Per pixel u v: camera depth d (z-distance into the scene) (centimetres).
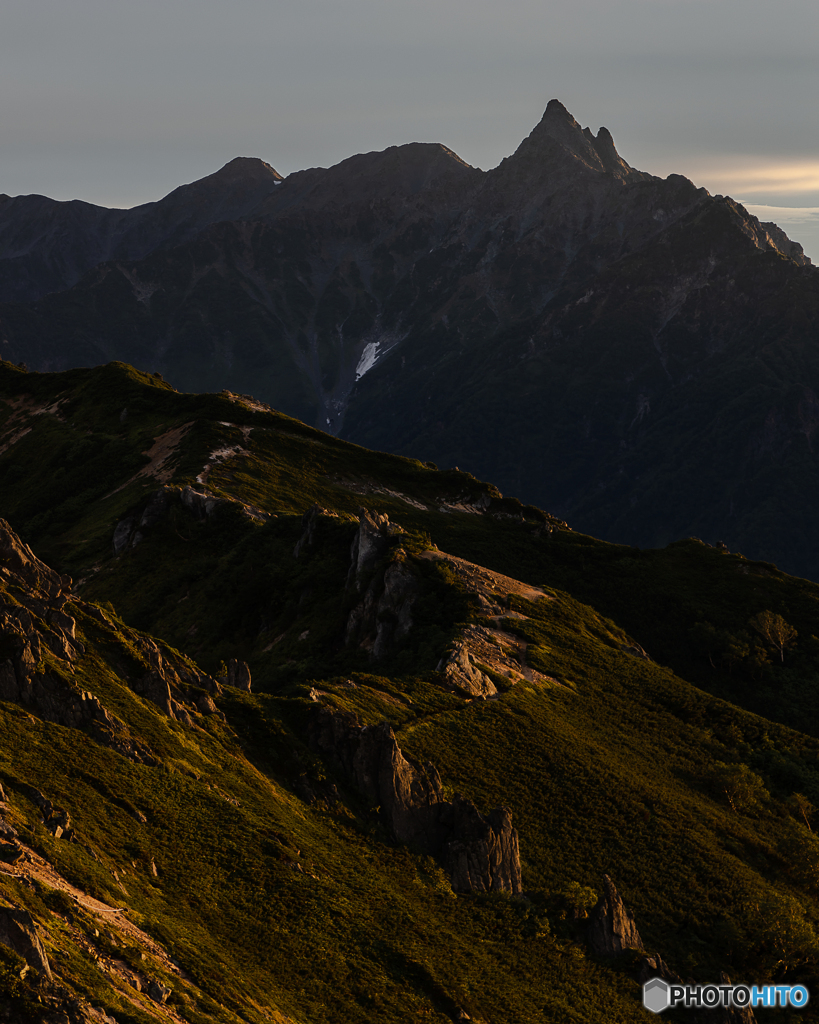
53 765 4975
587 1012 5438
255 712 7094
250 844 5316
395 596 12244
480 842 6612
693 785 9700
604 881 6650
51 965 3194
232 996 3922
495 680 10456
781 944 6944
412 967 4988
